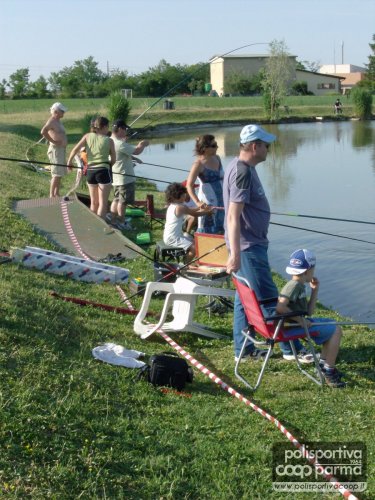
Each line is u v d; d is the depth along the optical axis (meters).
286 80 54.22
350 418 5.03
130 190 11.48
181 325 6.65
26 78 92.25
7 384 4.59
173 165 26.66
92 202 11.05
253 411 5.06
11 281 7.07
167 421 4.73
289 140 37.47
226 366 5.99
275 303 5.89
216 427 4.75
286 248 12.58
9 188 13.32
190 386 5.46
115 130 11.40
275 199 18.25
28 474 3.77
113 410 4.70
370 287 10.11
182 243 8.53
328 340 5.62
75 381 4.92
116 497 3.79
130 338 6.39
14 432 4.08
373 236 13.47
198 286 6.52
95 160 10.79
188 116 52.25
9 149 21.41
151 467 4.11
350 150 31.34
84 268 8.16
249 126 5.73
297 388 5.57
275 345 6.43
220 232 8.36
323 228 14.23
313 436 4.76
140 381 5.27
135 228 11.77
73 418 4.42
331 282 10.41
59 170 12.63
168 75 86.56
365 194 18.83
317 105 62.34
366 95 55.62
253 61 84.00
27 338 5.44
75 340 5.85
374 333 7.08
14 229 9.77
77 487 3.79
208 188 8.29
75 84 91.06
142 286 7.81
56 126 12.49
